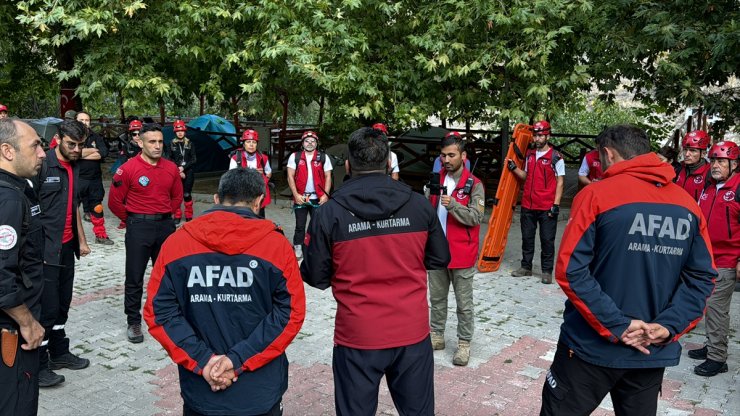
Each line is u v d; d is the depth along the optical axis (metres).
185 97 11.81
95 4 9.43
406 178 14.97
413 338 3.23
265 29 9.48
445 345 5.70
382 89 10.46
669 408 4.53
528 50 9.09
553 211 7.62
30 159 3.12
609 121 18.36
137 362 5.27
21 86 18.50
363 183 3.21
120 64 10.05
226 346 2.84
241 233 2.80
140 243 5.57
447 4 9.54
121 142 11.14
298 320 2.87
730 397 4.72
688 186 5.75
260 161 8.70
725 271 4.98
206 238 2.79
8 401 3.01
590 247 2.89
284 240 2.91
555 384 3.10
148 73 10.08
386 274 3.19
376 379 3.24
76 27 8.87
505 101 9.91
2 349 2.97
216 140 17.22
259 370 2.86
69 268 4.96
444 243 3.41
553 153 7.72
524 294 7.33
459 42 9.38
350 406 3.24
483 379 4.98
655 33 8.20
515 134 7.55
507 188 7.52
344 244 3.17
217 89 10.16
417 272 3.28
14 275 2.93
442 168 5.20
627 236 2.86
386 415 4.38
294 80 10.54
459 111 10.95
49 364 5.03
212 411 2.83
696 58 8.27
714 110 8.52
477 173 14.55
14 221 2.94
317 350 5.54
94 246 9.32
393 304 3.19
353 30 9.87
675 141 11.86
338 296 3.27
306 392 4.72
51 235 4.61
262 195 2.97
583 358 2.96
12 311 2.99
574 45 9.80
